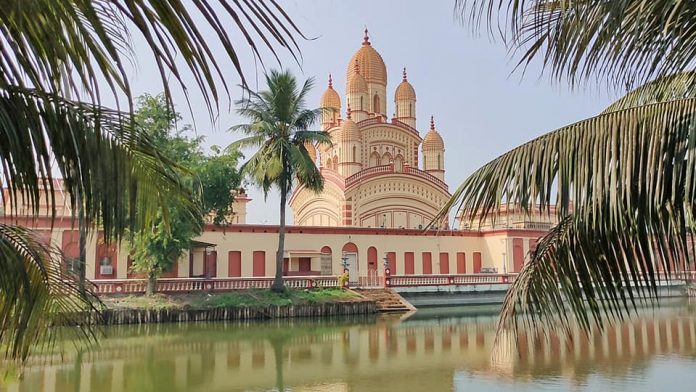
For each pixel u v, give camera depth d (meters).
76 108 3.29
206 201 28.67
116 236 3.50
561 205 4.18
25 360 5.50
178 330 22.75
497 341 5.14
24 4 2.15
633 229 4.23
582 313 4.81
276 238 36.06
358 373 14.01
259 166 28.59
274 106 28.81
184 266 32.72
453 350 17.36
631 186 3.99
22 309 4.61
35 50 2.52
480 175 4.54
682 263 4.25
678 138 3.93
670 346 17.17
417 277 35.75
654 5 3.96
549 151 4.28
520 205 4.30
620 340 18.55
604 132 4.14
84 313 5.43
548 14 4.48
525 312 4.92
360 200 45.59
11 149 3.02
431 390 12.14
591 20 3.88
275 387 12.54
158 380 13.11
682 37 4.27
